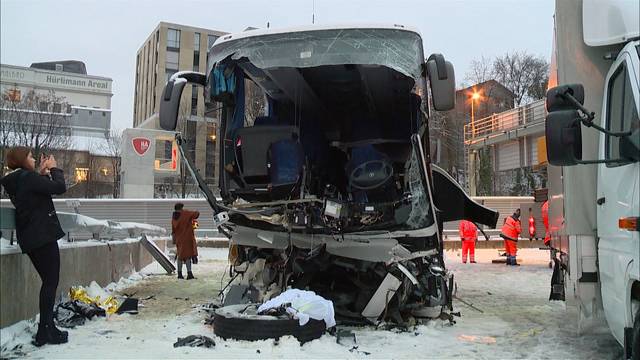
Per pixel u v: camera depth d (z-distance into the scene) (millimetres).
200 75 7098
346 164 6844
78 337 5691
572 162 3715
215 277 12102
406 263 6555
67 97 81250
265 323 5430
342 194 6871
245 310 6047
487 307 8305
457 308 8180
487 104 53938
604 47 4824
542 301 8953
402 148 6848
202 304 8164
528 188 33719
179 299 8727
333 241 6477
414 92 6320
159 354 4996
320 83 6887
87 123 69812
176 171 31047
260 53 6520
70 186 42219
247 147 6590
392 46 6250
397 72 6348
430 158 6824
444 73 5832
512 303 8727
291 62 6379
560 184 6039
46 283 5320
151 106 64438
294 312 5574
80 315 6645
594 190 4816
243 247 7301
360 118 7117
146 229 14703
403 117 6883
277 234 6668
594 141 4836
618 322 4145
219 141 7242
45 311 5281
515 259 15945
